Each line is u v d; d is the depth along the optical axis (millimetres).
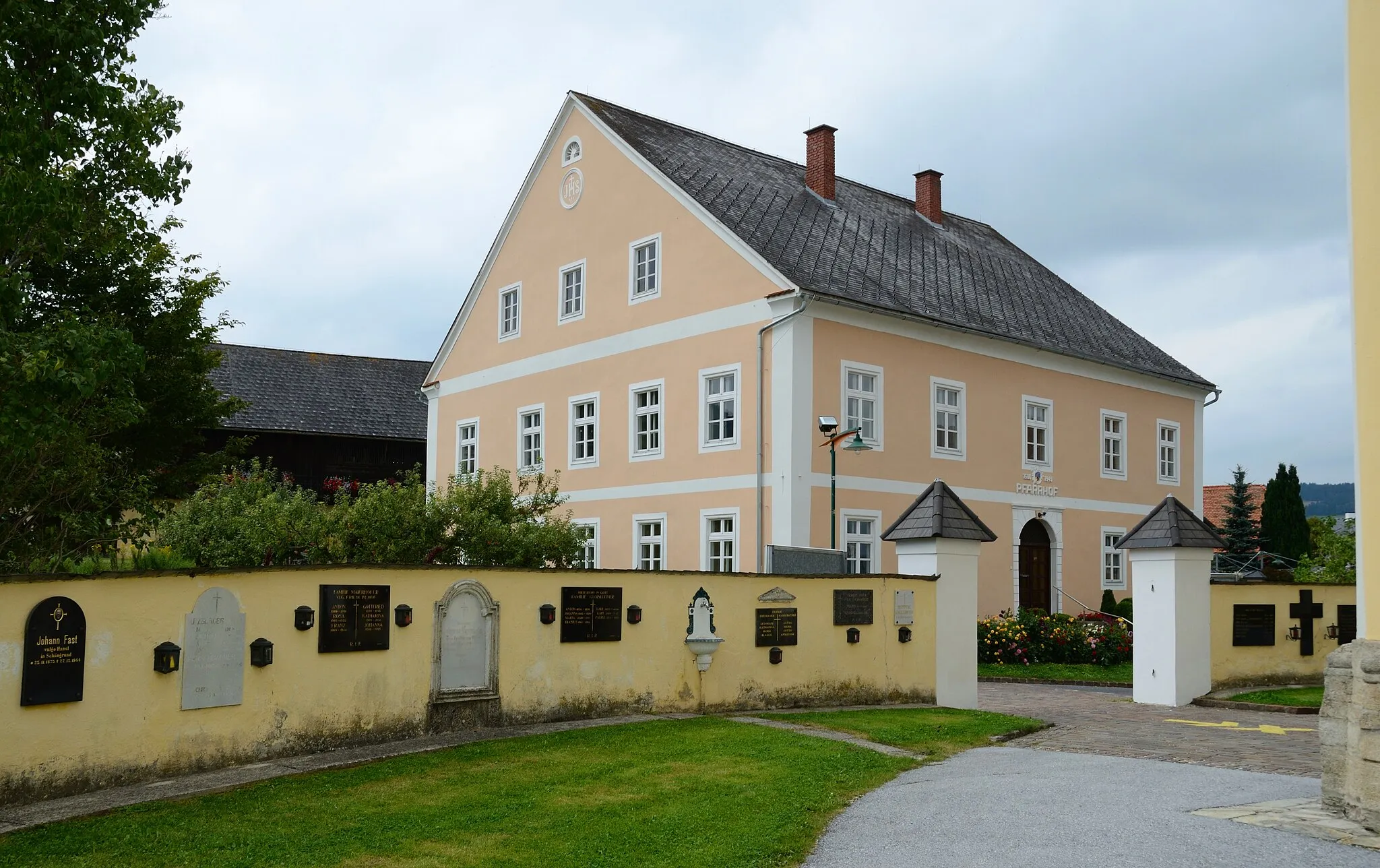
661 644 13047
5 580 8180
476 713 11445
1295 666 18359
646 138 27891
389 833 7480
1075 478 29859
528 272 30156
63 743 8461
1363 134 8180
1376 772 7422
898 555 16172
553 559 16156
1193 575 16969
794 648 14172
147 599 9047
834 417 23500
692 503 24625
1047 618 24391
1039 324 30125
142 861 6816
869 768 9828
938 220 33219
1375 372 7992
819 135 29469
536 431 29562
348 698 10461
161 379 22016
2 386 10391
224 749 9516
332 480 37938
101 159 12992
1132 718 14664
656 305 26016
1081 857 6773
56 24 11359
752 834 7430
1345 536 32281
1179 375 33312
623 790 8727
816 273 24453
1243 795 8492
